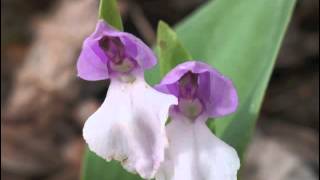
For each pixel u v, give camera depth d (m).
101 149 0.11
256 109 0.13
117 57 0.12
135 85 0.12
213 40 0.15
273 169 0.22
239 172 0.13
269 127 0.25
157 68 0.15
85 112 0.26
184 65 0.12
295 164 0.22
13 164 0.24
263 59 0.14
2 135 0.25
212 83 0.12
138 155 0.11
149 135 0.11
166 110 0.11
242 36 0.14
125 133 0.11
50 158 0.25
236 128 0.13
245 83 0.14
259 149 0.23
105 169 0.14
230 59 0.14
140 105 0.12
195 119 0.12
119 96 0.12
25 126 0.26
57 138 0.26
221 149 0.12
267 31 0.14
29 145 0.25
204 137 0.12
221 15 0.15
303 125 0.26
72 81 0.27
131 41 0.12
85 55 0.12
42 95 0.27
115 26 0.12
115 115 0.12
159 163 0.11
